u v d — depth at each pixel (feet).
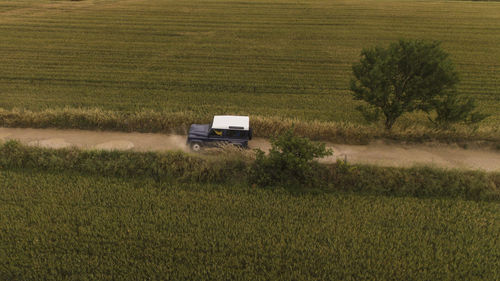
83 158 55.42
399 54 59.57
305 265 38.34
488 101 86.69
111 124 68.33
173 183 51.85
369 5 196.03
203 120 70.18
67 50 119.34
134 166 53.93
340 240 41.55
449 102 61.16
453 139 66.13
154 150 60.85
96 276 36.58
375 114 62.49
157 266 37.52
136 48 124.47
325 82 99.09
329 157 60.39
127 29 146.41
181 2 198.70
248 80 99.66
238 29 150.61
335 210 46.78
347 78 102.27
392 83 62.39
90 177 52.13
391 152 62.75
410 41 59.11
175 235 41.55
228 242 40.98
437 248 40.60
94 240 40.47
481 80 99.76
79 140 64.08
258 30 149.59
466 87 95.09
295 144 51.80
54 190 48.44
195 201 47.73
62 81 94.07
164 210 45.50
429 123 74.64
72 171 53.72
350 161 59.00
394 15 174.09
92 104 80.48
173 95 87.86
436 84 58.13
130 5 188.96
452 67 57.72
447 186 51.65
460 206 47.78
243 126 59.11
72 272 36.70
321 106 83.66
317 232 42.55
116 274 36.88
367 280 36.96
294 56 120.37
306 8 187.21
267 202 47.78
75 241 40.27
